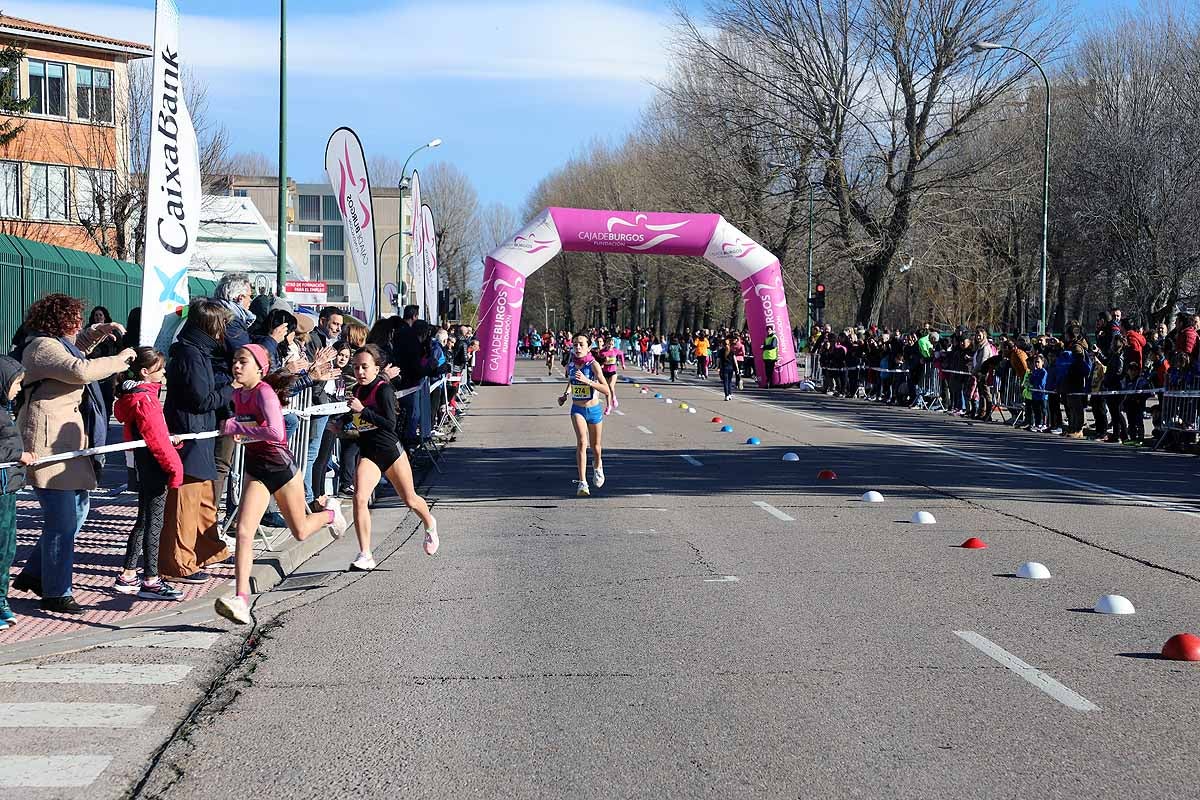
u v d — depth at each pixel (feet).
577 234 112.37
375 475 30.99
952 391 95.71
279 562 30.94
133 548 28.19
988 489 47.32
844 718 17.99
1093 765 15.88
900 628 23.75
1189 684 19.71
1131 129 149.28
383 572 30.58
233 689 20.01
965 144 153.07
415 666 21.33
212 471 28.25
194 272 151.12
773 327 118.11
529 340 345.31
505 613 25.55
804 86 148.25
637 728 17.63
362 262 61.21
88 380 25.32
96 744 17.19
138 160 127.34
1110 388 70.85
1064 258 179.63
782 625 24.08
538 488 48.19
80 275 79.87
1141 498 44.57
